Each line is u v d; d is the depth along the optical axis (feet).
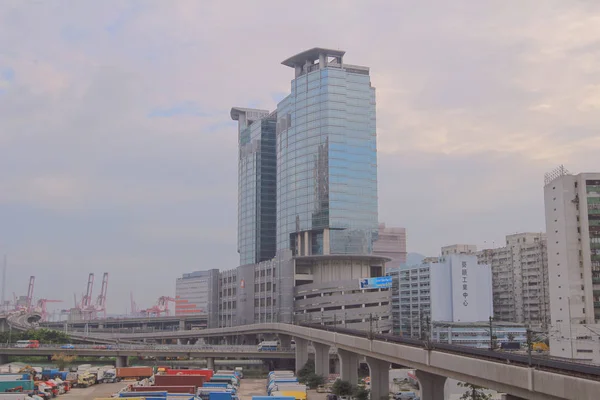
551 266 642.22
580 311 614.34
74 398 563.07
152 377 645.92
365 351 479.82
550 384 234.58
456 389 503.61
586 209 625.82
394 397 530.27
